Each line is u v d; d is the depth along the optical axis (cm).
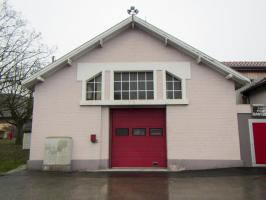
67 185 693
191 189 642
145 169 962
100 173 885
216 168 946
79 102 1013
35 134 997
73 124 1001
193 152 964
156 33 1032
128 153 1017
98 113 1006
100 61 1048
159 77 1027
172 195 588
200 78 1016
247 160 959
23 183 721
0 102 1789
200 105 996
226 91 1003
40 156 982
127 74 1057
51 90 1028
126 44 1062
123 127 1036
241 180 740
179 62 1034
